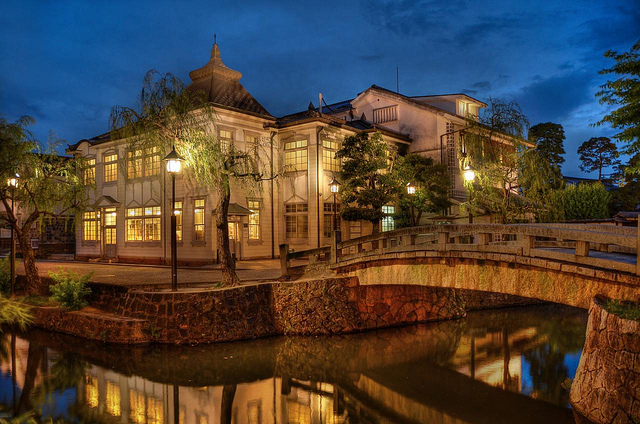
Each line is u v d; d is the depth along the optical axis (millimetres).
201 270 22516
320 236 25875
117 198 29906
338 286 15875
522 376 12016
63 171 19688
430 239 15383
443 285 12344
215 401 10672
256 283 16016
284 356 13586
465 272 11727
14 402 10531
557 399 10359
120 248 29500
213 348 14039
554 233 9430
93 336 14961
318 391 11273
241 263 23734
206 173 15945
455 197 28328
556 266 9133
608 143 43656
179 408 10281
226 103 25828
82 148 32594
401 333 16125
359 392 11195
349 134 28234
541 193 20172
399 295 17266
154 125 15562
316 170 25859
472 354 14008
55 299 16500
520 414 9547
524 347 14742
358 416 9875
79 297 16484
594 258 8617
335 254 16438
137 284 16641
